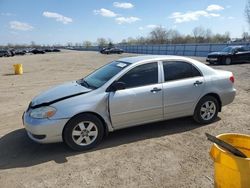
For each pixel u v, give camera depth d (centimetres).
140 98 521
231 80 627
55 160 460
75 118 479
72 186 380
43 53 7281
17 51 6656
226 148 270
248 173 252
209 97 600
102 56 4734
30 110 499
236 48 2219
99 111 494
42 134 465
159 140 529
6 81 1505
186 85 566
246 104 784
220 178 273
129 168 423
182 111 572
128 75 523
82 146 490
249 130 575
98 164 440
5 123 677
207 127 594
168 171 411
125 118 517
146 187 371
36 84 1361
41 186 383
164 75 552
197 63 597
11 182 396
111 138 544
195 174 402
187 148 491
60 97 489
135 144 513
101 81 526
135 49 7288
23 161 461
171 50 5394
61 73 1884
